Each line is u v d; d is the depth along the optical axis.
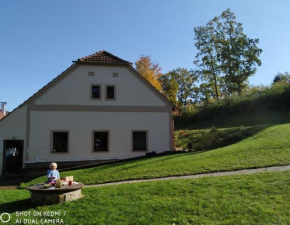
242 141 20.42
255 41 47.00
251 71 46.22
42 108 21.94
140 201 8.87
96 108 22.75
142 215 7.80
